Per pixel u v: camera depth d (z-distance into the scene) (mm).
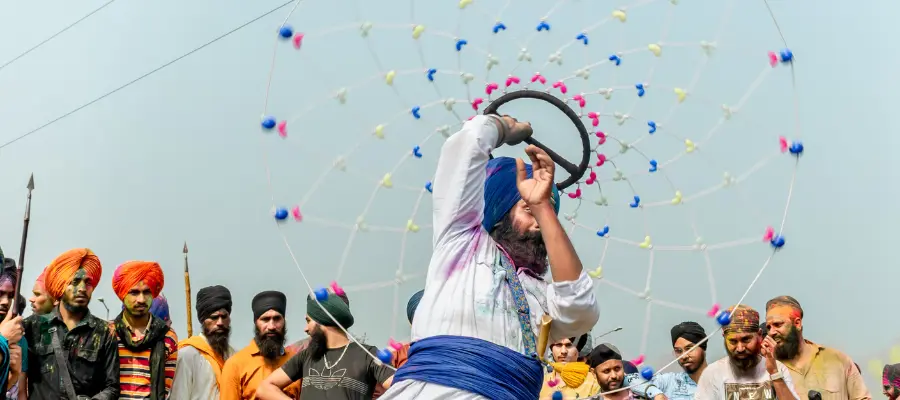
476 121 3096
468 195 3014
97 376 5836
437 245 3020
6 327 5340
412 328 2975
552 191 3234
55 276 5855
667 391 6262
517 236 3082
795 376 6004
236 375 6109
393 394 2852
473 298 2900
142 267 6133
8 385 5336
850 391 5965
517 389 2811
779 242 3492
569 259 2898
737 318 5629
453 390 2777
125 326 6055
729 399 5668
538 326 2975
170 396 6227
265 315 6156
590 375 6188
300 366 5535
